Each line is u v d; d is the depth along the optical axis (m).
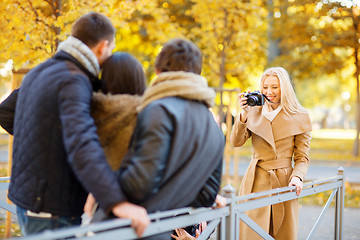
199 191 2.04
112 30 2.10
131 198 1.71
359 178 11.16
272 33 15.87
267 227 3.24
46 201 1.88
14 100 2.29
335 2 15.35
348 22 15.95
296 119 3.27
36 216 1.91
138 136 1.73
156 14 8.39
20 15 4.67
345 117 67.06
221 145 2.00
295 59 17.09
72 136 1.69
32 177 1.88
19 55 4.83
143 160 1.66
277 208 3.25
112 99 1.92
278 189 2.79
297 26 15.62
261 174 3.30
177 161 1.77
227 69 9.87
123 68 2.05
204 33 9.05
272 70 3.34
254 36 8.85
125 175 1.67
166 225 1.86
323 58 16.80
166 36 8.55
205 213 2.12
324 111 69.31
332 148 23.02
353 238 5.37
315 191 3.32
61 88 1.82
